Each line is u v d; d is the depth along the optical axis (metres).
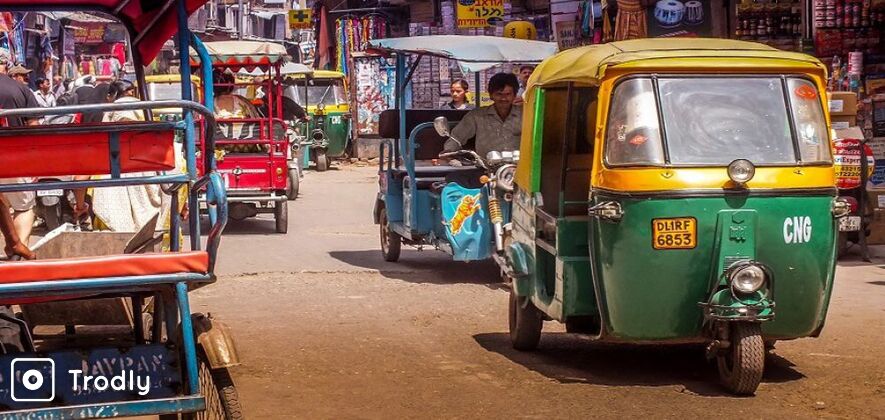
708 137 8.47
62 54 40.47
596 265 8.66
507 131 14.06
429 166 16.16
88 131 6.03
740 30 19.39
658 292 8.36
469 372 9.29
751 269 8.11
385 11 40.19
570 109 9.27
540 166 9.76
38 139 5.99
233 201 19.00
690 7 21.27
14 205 13.70
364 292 13.38
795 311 8.51
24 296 5.59
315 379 9.05
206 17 53.62
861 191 15.15
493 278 14.45
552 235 9.35
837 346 10.13
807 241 8.38
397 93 15.69
